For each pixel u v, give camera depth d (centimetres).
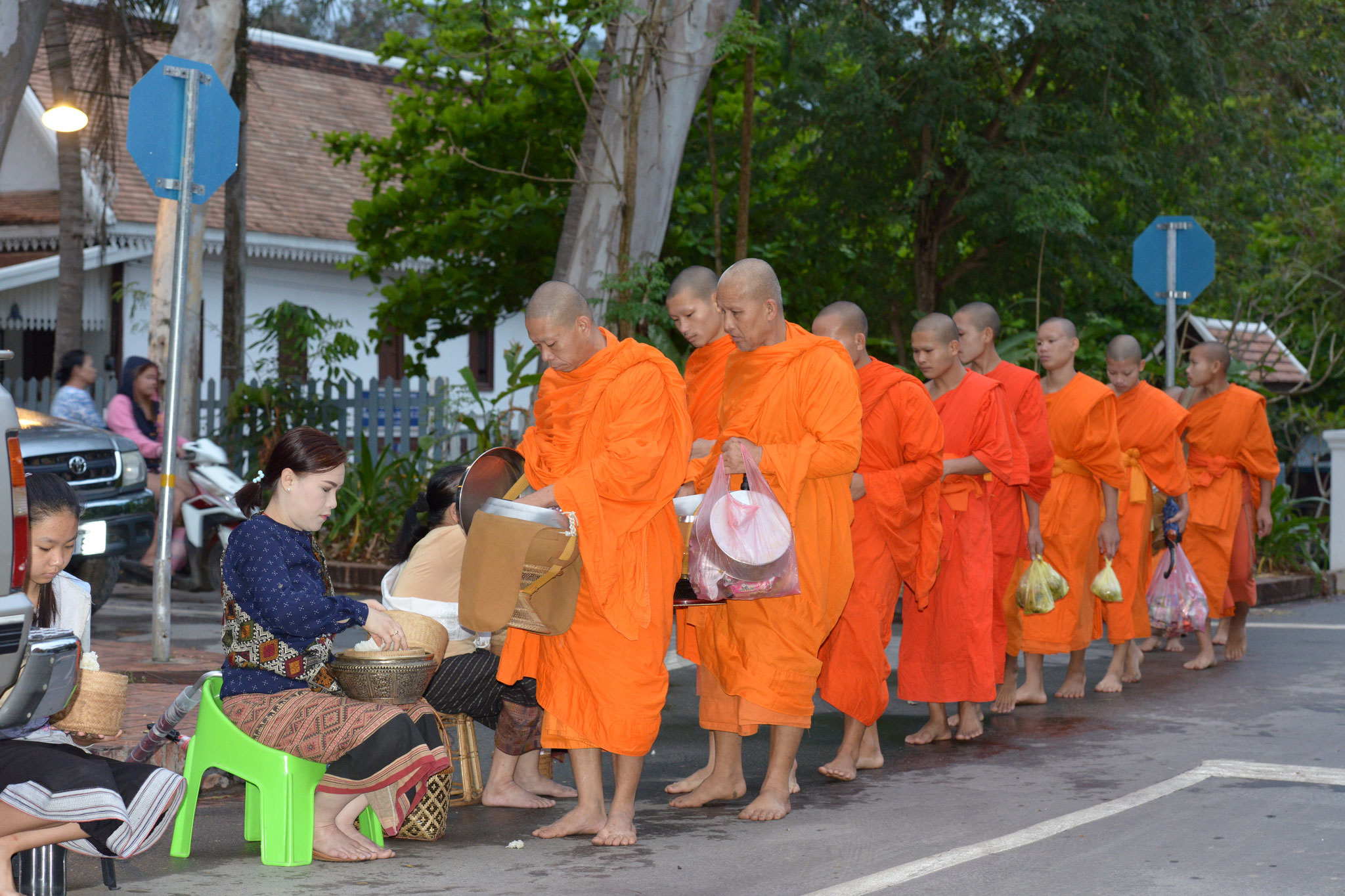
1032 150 1354
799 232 1505
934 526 621
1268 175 1552
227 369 1653
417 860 453
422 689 470
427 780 457
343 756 441
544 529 452
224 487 1120
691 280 572
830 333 610
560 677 481
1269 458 925
